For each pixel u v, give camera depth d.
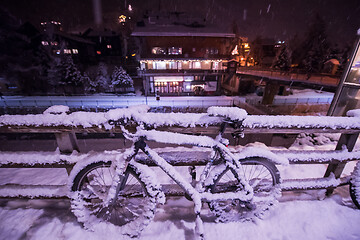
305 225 1.65
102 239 1.52
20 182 2.12
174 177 1.51
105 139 9.60
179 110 18.06
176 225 1.64
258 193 1.75
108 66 36.53
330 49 29.72
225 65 22.88
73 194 1.52
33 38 26.66
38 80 25.06
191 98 22.08
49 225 1.62
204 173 1.57
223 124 1.41
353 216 1.74
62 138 1.49
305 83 14.53
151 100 21.17
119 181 1.44
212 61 22.23
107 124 1.33
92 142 9.30
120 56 38.03
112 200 1.48
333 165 1.85
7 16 24.73
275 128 1.46
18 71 24.89
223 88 28.41
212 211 1.62
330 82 13.94
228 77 26.58
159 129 1.42
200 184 1.56
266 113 15.61
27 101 20.22
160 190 1.49
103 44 36.78
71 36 30.36
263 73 22.67
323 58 29.81
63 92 23.89
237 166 1.51
